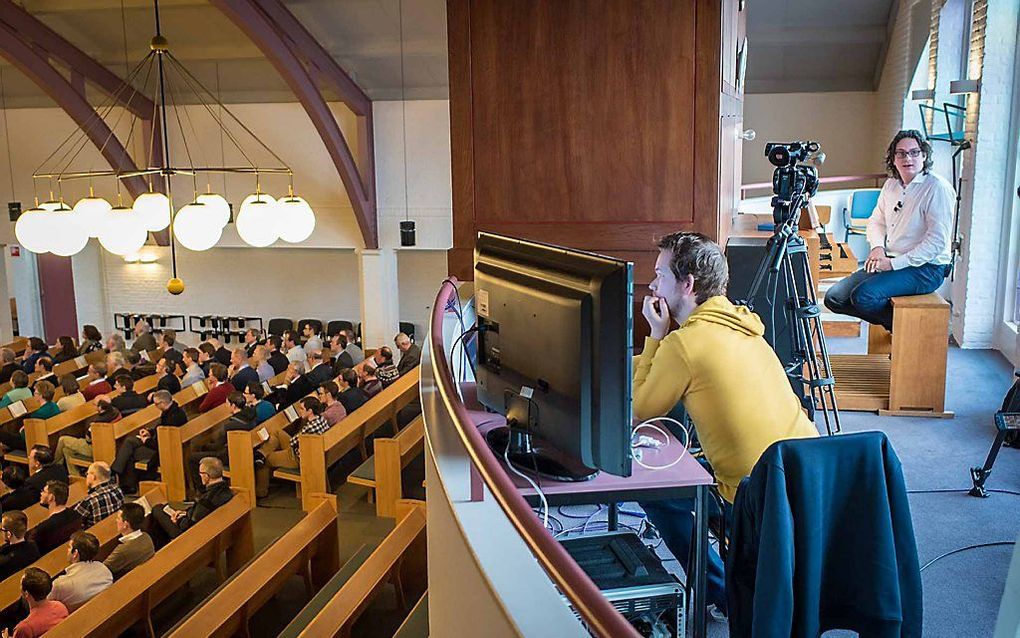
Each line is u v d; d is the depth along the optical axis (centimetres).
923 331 503
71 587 527
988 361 649
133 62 1183
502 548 163
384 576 514
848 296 550
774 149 405
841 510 236
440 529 202
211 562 627
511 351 243
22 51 1070
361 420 809
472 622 167
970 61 791
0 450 884
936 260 526
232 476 788
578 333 211
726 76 467
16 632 497
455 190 454
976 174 685
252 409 826
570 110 438
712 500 284
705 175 433
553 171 444
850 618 241
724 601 291
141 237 703
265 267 1522
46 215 650
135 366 1103
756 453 260
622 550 257
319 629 446
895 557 237
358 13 1058
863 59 1179
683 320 280
